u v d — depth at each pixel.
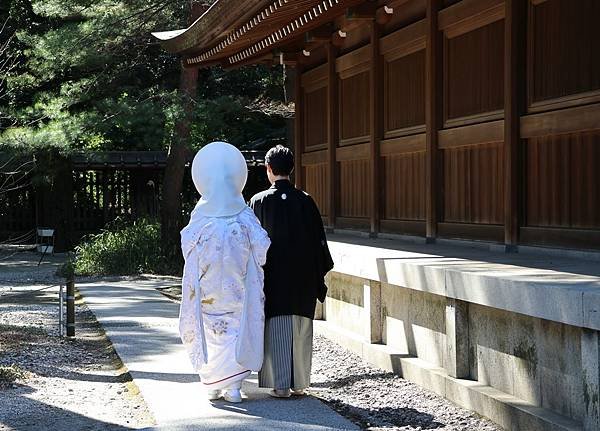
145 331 12.09
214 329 7.20
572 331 5.80
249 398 7.53
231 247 7.12
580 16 7.52
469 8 9.34
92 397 8.00
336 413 6.93
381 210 11.96
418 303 8.34
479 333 7.12
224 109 24.77
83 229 32.34
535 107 8.28
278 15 10.73
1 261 27.61
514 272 6.72
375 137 11.91
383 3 11.48
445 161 10.17
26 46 28.59
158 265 23.81
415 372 8.00
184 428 6.43
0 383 8.55
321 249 7.52
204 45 13.66
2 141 20.39
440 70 10.12
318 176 14.90
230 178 7.27
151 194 32.53
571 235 7.79
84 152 25.50
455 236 9.94
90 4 24.19
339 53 13.55
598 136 7.41
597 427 5.36
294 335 7.38
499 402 6.45
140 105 23.41
